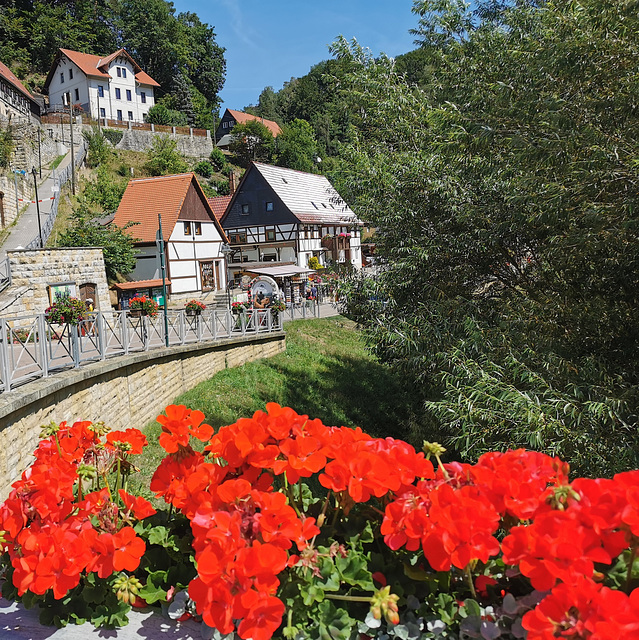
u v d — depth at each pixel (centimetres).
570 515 168
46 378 798
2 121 3822
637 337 728
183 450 254
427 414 1080
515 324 808
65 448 261
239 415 1402
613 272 731
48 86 6562
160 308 1584
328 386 1772
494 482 188
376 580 204
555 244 771
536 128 746
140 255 3086
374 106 1277
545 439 654
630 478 178
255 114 10100
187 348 1441
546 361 709
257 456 213
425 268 1042
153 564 242
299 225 4012
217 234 3394
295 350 2116
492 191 942
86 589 224
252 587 178
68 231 2764
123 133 5581
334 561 210
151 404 1237
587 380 679
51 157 4447
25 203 3122
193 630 218
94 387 941
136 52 7725
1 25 6725
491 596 201
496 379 697
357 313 1206
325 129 8569
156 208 3155
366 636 196
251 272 3322
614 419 634
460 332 876
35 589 207
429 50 1218
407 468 206
